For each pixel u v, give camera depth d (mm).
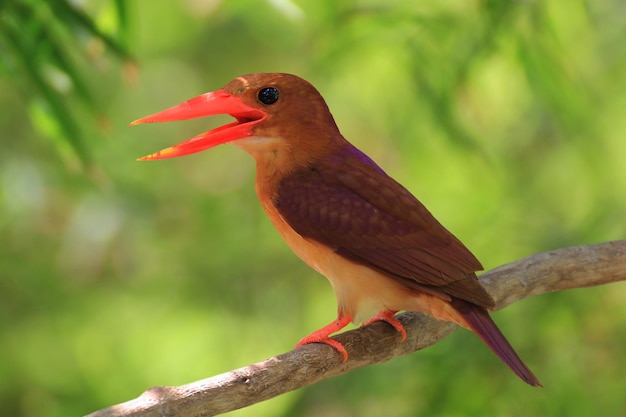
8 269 13094
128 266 13352
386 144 13789
